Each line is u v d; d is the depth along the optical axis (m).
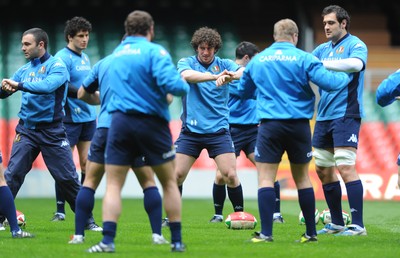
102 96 26.78
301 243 28.33
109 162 25.00
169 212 25.50
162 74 24.17
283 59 27.55
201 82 33.44
